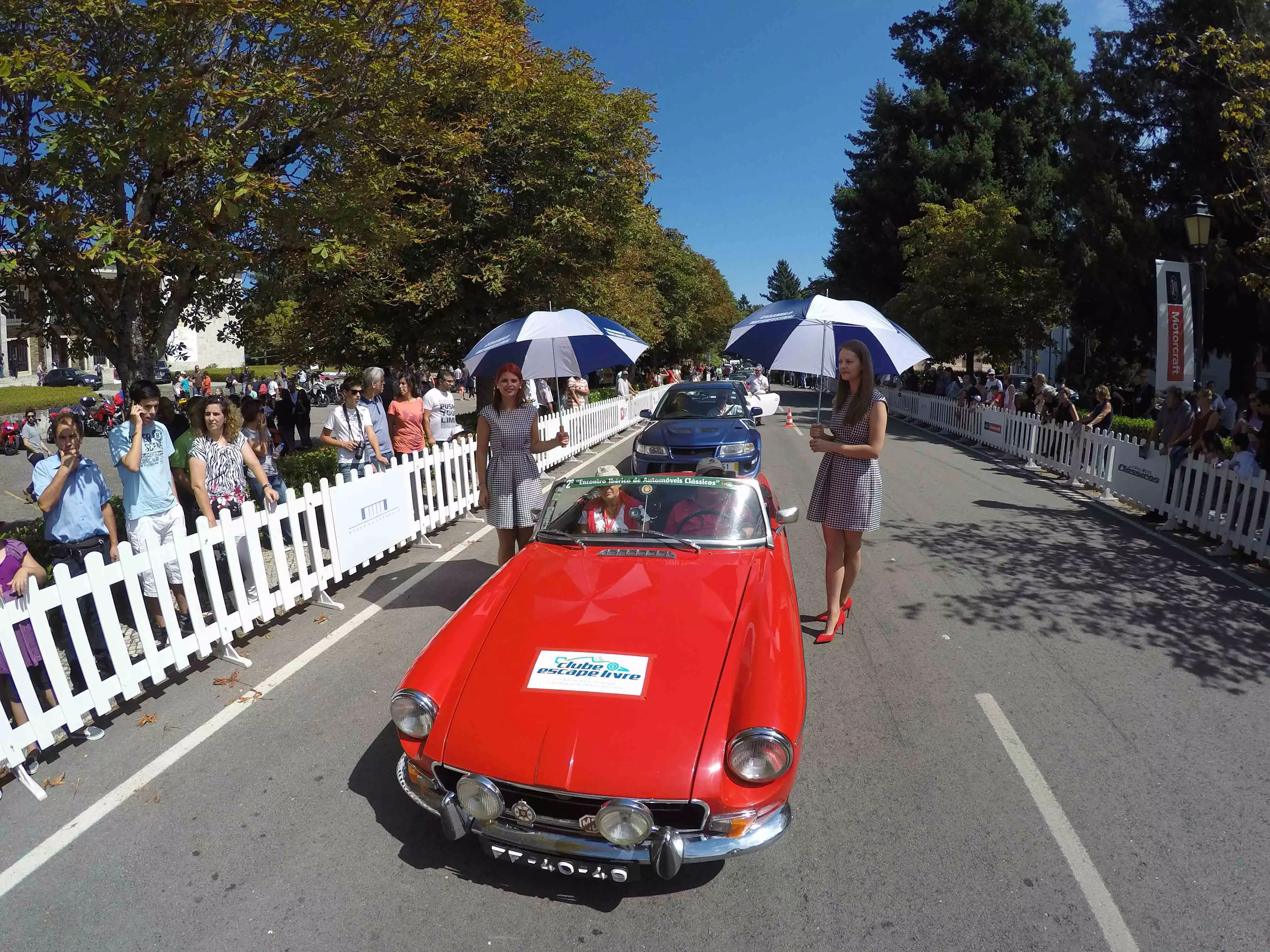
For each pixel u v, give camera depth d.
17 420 20.98
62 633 5.48
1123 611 6.09
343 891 3.03
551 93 14.04
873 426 5.20
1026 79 32.91
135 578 4.53
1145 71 20.19
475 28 8.90
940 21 35.53
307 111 7.65
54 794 3.70
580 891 3.04
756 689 3.07
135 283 7.30
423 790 3.09
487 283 13.95
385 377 14.98
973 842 3.28
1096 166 21.22
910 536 8.41
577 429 16.12
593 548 4.34
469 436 10.37
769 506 4.92
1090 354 25.47
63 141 6.04
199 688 4.79
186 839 3.35
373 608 6.19
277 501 5.88
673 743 2.89
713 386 12.42
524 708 3.07
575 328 6.17
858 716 4.36
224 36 7.43
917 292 25.69
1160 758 3.93
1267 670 5.00
